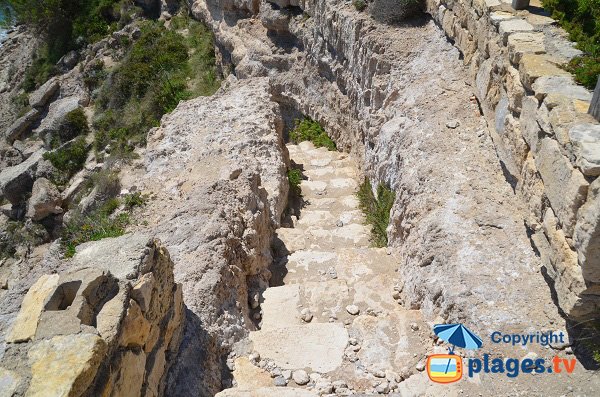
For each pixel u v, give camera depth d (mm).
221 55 16578
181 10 19531
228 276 6148
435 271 5918
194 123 10297
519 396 4598
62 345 3551
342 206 10141
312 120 13680
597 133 4598
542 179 5281
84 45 22328
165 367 4871
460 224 6191
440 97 8281
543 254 5387
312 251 7875
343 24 11164
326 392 5000
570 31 6340
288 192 9992
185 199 7594
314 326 5738
